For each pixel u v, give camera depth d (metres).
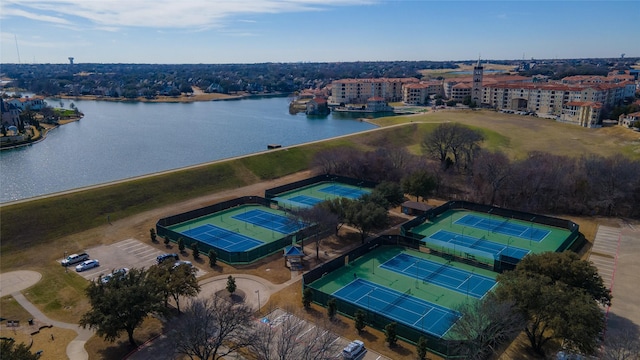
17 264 75.25
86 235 87.19
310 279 67.25
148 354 50.12
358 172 127.12
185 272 57.94
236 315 49.22
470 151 129.50
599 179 100.25
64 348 51.59
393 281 68.44
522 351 50.06
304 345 49.75
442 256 77.62
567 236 86.88
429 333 50.91
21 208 89.12
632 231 88.88
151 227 91.75
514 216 97.25
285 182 128.62
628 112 192.50
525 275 52.75
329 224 77.69
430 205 104.06
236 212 101.12
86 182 136.62
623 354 44.62
